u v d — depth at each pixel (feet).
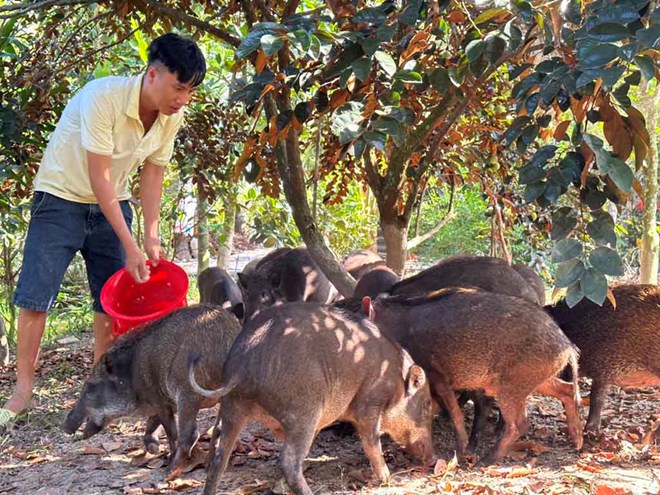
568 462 14.07
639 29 10.41
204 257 29.55
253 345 12.12
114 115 15.07
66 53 22.08
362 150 12.64
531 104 11.55
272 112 17.85
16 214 23.21
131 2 19.84
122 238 15.23
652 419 16.94
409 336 14.71
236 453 14.83
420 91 16.14
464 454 14.49
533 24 13.17
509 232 29.58
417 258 45.47
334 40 12.65
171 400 14.44
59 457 15.19
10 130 19.66
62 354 25.67
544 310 15.89
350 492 12.75
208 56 26.43
